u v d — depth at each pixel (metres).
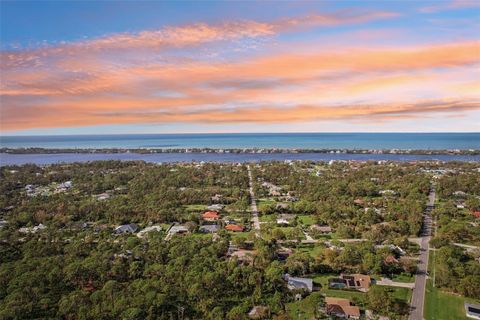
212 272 94.00
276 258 113.12
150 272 99.44
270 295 91.50
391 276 103.00
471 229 137.62
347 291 94.81
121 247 120.12
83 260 104.56
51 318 75.88
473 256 114.06
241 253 119.12
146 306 79.38
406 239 126.31
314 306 83.25
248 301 88.31
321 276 103.56
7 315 74.31
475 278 91.38
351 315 81.62
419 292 94.06
